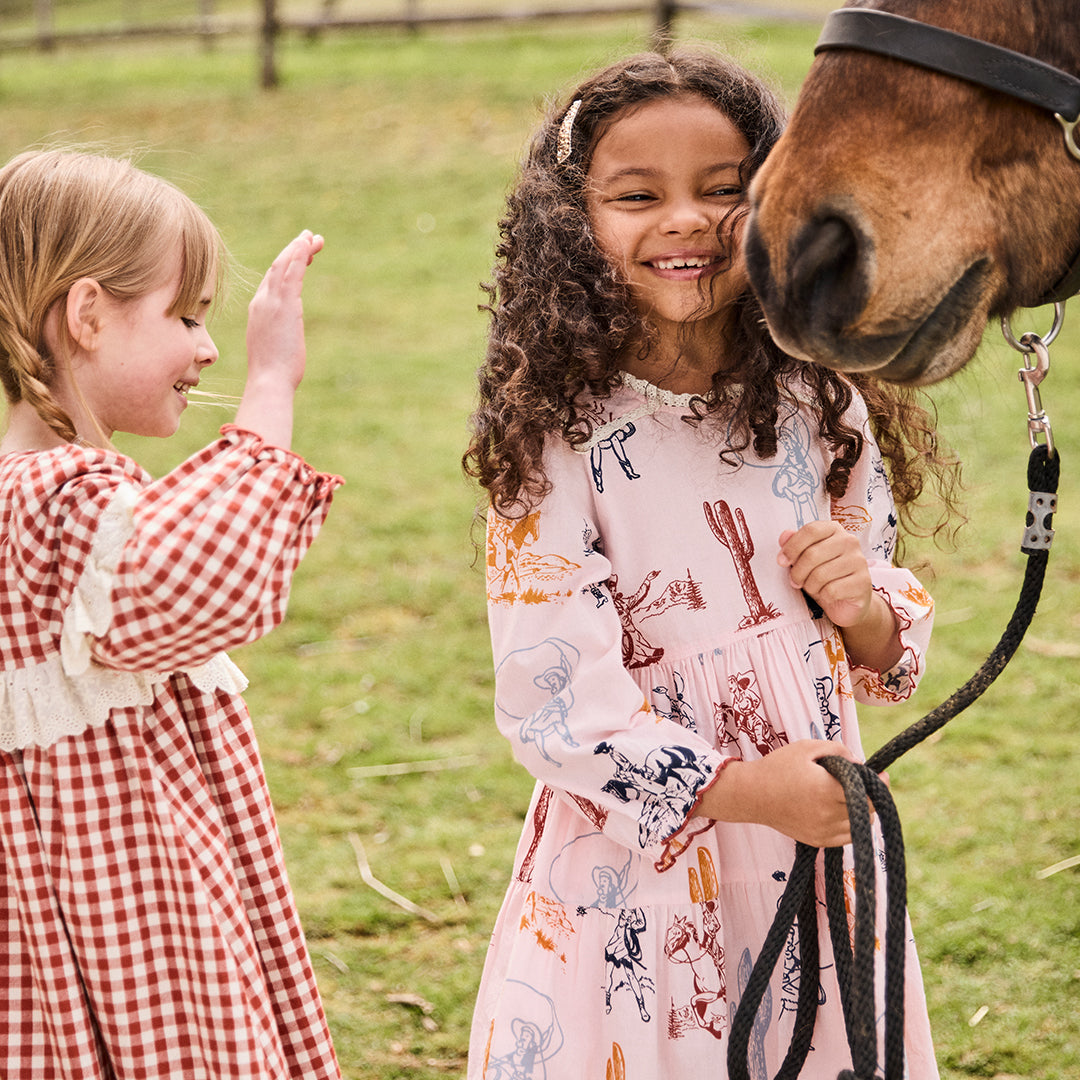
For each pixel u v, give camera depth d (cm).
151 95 1002
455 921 228
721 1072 125
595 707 125
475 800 264
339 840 252
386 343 555
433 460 439
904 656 142
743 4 923
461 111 875
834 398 137
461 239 684
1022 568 352
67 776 117
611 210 129
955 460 161
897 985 108
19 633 116
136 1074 119
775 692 130
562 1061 128
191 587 106
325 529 392
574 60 959
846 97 107
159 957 119
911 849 241
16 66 1182
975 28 107
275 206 743
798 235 105
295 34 1158
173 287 125
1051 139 110
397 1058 196
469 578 362
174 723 122
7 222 121
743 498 133
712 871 129
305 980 133
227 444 114
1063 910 222
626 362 135
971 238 107
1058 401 468
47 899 118
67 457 115
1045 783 259
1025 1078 186
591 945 129
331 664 320
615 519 131
